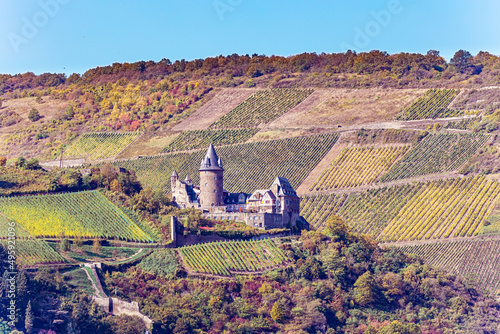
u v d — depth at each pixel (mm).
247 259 185500
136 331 149750
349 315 177500
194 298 166125
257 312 166375
